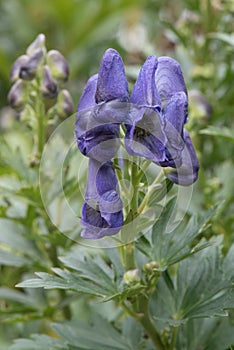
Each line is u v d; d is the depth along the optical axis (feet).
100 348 2.16
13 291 2.60
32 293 2.59
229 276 2.05
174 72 1.91
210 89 2.85
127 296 1.96
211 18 2.84
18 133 3.43
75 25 4.36
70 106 2.43
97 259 2.07
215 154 2.76
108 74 1.83
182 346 2.18
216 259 2.08
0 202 2.54
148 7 4.33
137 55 3.79
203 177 2.56
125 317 2.30
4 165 2.49
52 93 2.40
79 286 1.93
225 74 2.79
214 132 2.35
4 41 4.53
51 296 2.64
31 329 2.57
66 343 2.14
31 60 2.38
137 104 1.83
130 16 4.43
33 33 4.48
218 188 2.54
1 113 3.99
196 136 2.71
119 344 2.19
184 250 1.99
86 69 4.17
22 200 2.45
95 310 2.45
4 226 2.55
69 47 4.33
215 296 2.07
